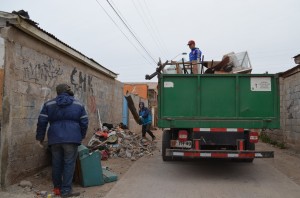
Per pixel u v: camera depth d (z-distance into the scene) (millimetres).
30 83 7957
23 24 7203
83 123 7098
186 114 8789
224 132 8797
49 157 9125
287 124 15008
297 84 13617
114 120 18062
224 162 11133
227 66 10375
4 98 6801
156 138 19938
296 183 8141
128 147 12844
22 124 7562
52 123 6965
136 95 24875
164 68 10516
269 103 8680
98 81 14727
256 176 8945
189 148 8820
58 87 7180
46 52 8938
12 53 7090
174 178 8633
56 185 6961
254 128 8625
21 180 7586
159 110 8805
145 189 7441
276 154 13180
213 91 8781
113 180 8156
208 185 7891
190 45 11555
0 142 6719
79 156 7543
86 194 6984
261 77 8703
